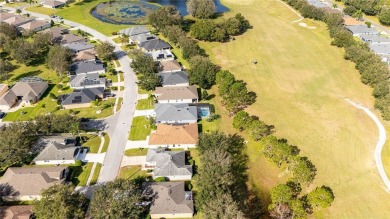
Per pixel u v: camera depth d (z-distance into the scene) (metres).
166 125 118.81
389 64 171.50
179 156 104.50
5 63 160.25
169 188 91.56
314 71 166.75
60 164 106.25
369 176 103.94
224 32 196.25
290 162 101.81
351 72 165.00
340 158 110.81
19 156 103.00
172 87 143.88
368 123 128.00
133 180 94.31
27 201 93.06
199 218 87.69
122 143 115.50
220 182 88.25
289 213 86.88
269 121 128.25
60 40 191.12
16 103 139.62
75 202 84.19
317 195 90.25
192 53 170.00
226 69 167.50
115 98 141.75
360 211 92.31
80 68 161.25
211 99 141.12
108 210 78.94
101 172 103.00
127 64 171.25
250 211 91.56
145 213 88.00
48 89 149.12
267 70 167.62
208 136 105.75
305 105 139.25
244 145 115.00
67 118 117.12
